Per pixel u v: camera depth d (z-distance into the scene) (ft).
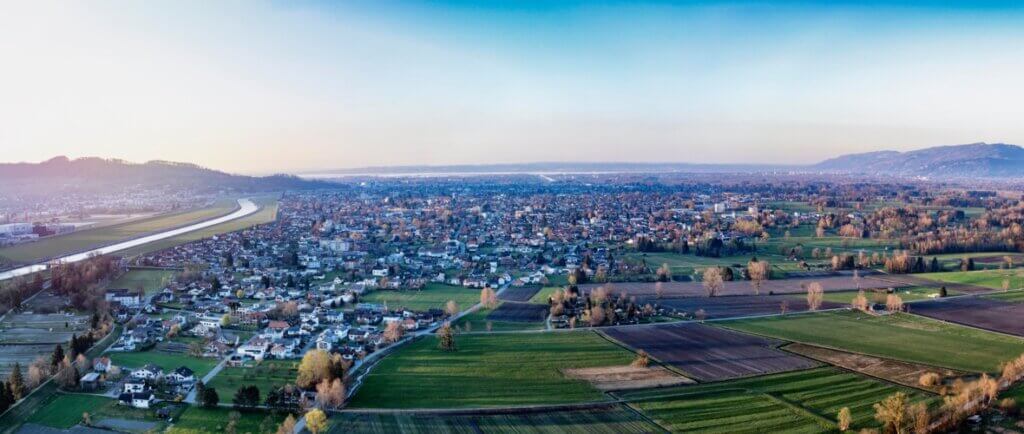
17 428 650.84
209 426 650.02
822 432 647.15
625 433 643.04
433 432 643.04
